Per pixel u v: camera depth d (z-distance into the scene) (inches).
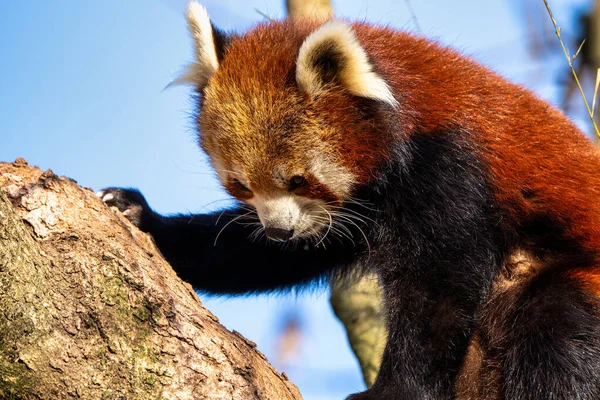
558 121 435.2
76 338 244.4
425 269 390.0
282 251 448.8
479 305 392.2
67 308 244.5
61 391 241.6
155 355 255.6
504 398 406.6
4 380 235.9
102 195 404.8
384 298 413.4
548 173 416.2
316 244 436.5
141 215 406.6
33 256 240.5
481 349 418.6
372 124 377.4
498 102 411.2
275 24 424.8
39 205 255.4
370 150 380.8
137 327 254.8
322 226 405.7
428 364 391.9
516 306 412.8
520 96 427.5
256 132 373.7
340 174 381.4
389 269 402.0
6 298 231.6
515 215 414.0
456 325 386.6
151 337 256.5
